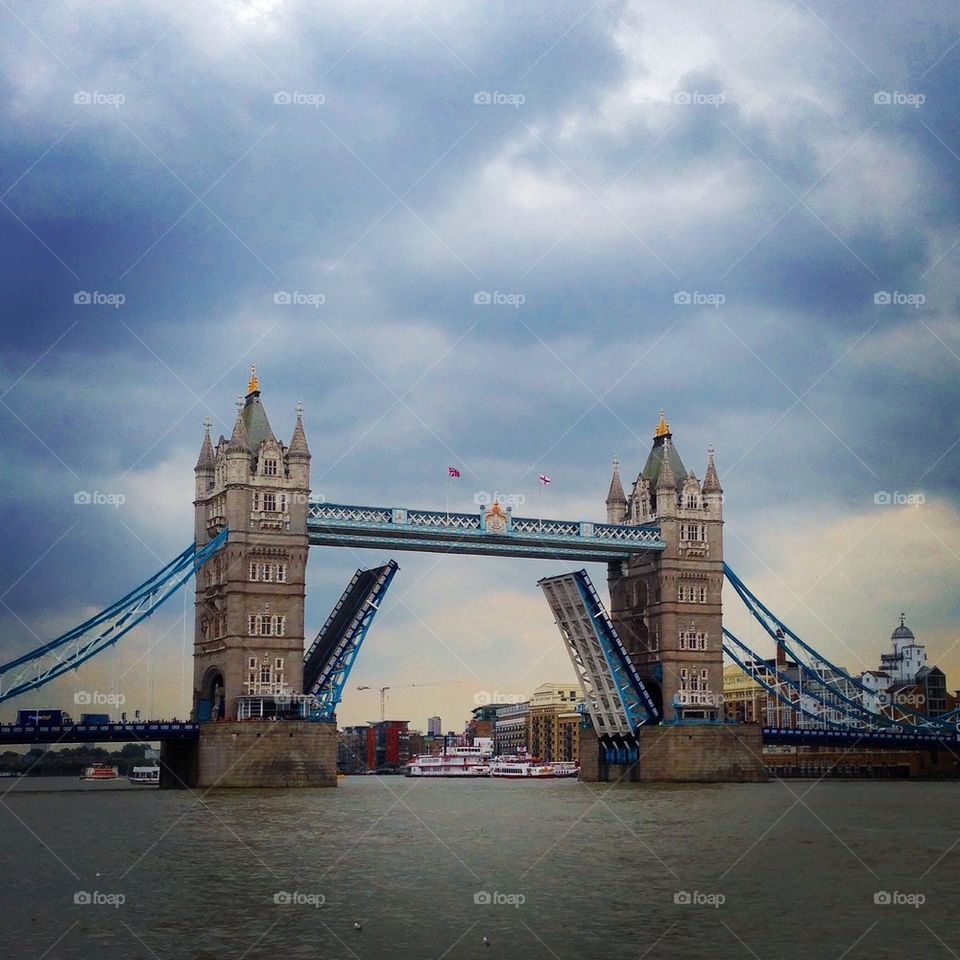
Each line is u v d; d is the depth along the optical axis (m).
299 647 162.75
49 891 69.81
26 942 57.75
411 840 92.81
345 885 71.44
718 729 187.12
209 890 69.94
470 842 91.44
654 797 145.75
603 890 69.81
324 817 112.25
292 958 54.97
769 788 167.75
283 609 163.00
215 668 164.75
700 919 62.19
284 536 164.00
